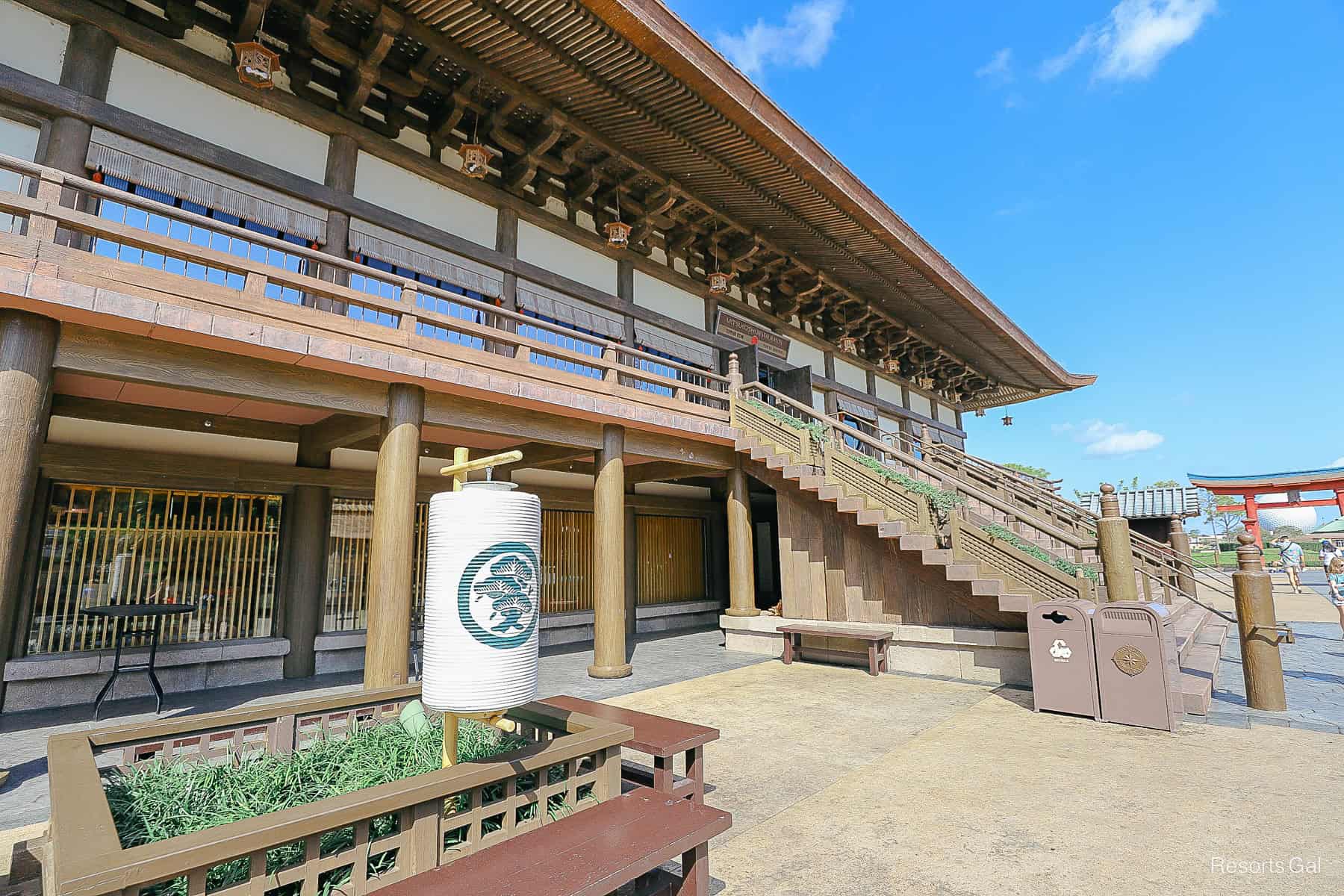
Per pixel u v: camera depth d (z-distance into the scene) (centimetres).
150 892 201
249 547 772
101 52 595
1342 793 386
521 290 911
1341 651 892
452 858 226
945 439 1992
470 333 668
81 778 212
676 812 256
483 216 880
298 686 720
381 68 737
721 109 862
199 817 239
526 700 234
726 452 1016
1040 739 509
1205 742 490
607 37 727
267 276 539
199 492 745
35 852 245
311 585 790
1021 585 725
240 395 532
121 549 690
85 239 580
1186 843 327
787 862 318
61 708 617
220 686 718
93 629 663
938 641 786
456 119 804
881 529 819
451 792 221
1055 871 303
